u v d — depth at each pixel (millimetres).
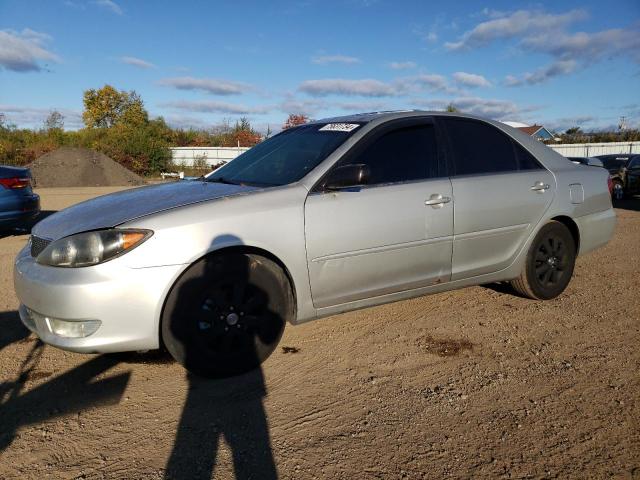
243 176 3906
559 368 3316
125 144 40156
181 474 2275
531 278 4477
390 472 2289
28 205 8414
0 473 2301
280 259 3225
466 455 2410
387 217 3557
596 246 4883
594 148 35375
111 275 2822
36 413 2812
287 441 2529
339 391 3035
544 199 4383
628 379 3141
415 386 3094
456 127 4160
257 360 3258
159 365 3402
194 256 2963
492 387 3068
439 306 4562
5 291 5109
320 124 4207
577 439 2525
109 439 2559
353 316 4324
